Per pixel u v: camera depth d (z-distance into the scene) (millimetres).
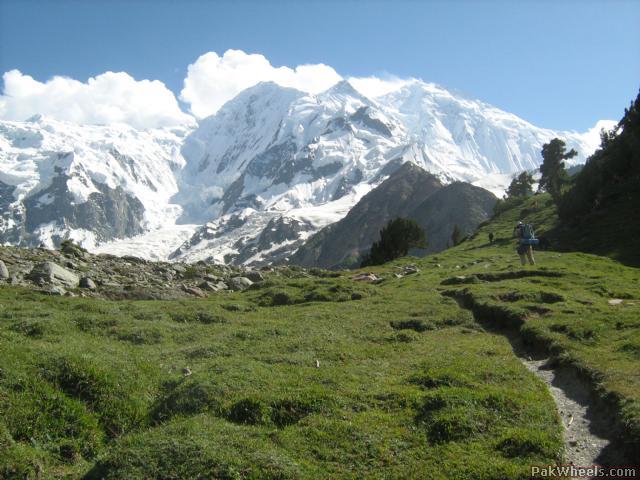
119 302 29266
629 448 11531
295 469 11320
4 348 16766
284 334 22703
